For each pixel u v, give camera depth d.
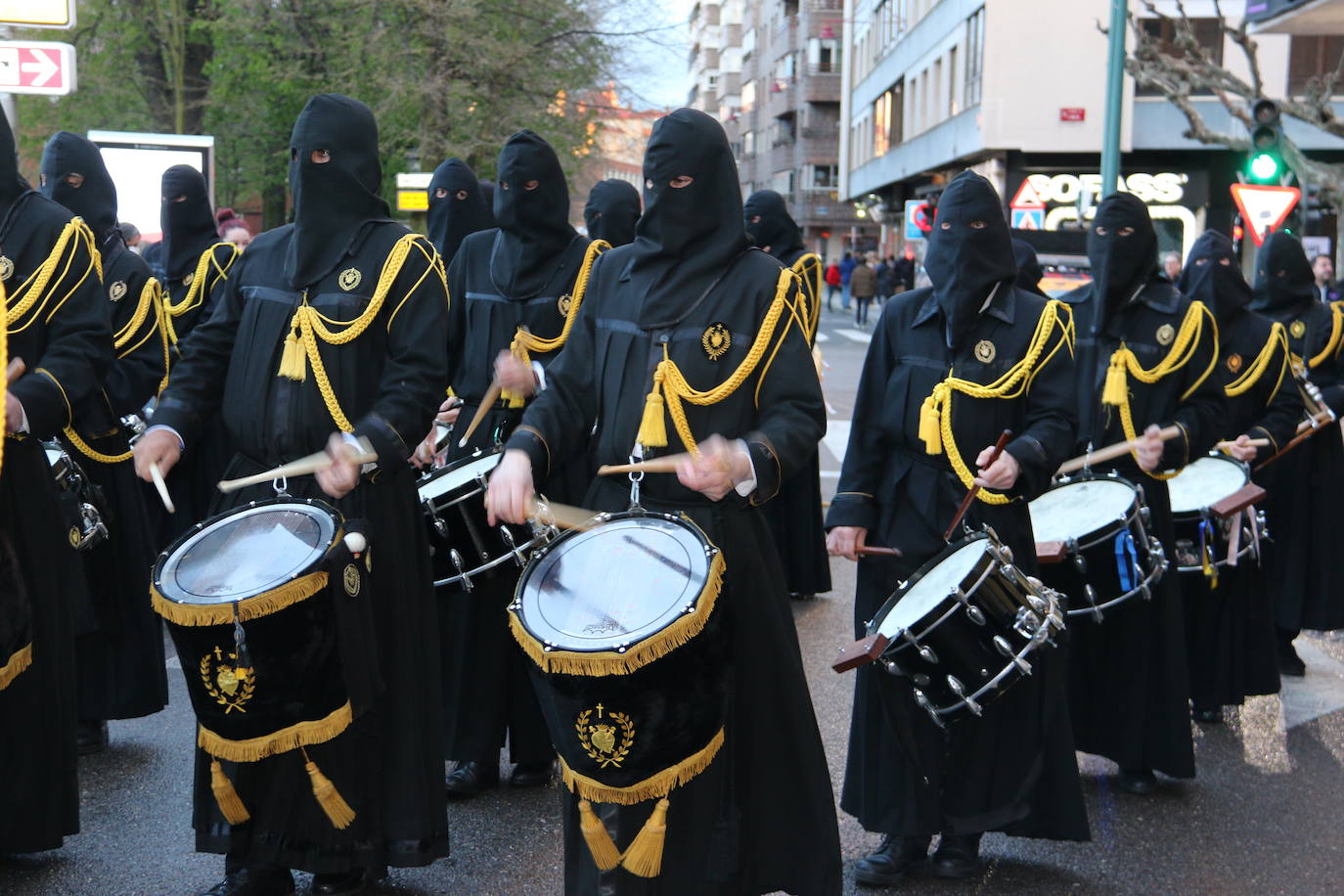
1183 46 20.33
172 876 4.41
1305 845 4.81
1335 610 7.20
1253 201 14.52
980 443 4.39
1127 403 5.37
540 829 4.86
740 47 103.50
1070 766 4.41
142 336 5.72
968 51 31.34
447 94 23.78
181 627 3.64
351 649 3.76
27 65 9.09
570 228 5.54
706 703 3.28
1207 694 6.15
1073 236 17.39
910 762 4.35
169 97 27.70
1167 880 4.51
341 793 3.96
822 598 8.38
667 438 3.57
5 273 4.28
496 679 5.14
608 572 3.39
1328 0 15.85
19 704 4.23
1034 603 4.04
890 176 43.81
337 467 3.87
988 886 4.45
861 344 31.92
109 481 5.48
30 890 4.29
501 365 4.87
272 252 4.19
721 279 3.63
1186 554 5.56
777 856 3.60
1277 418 6.68
